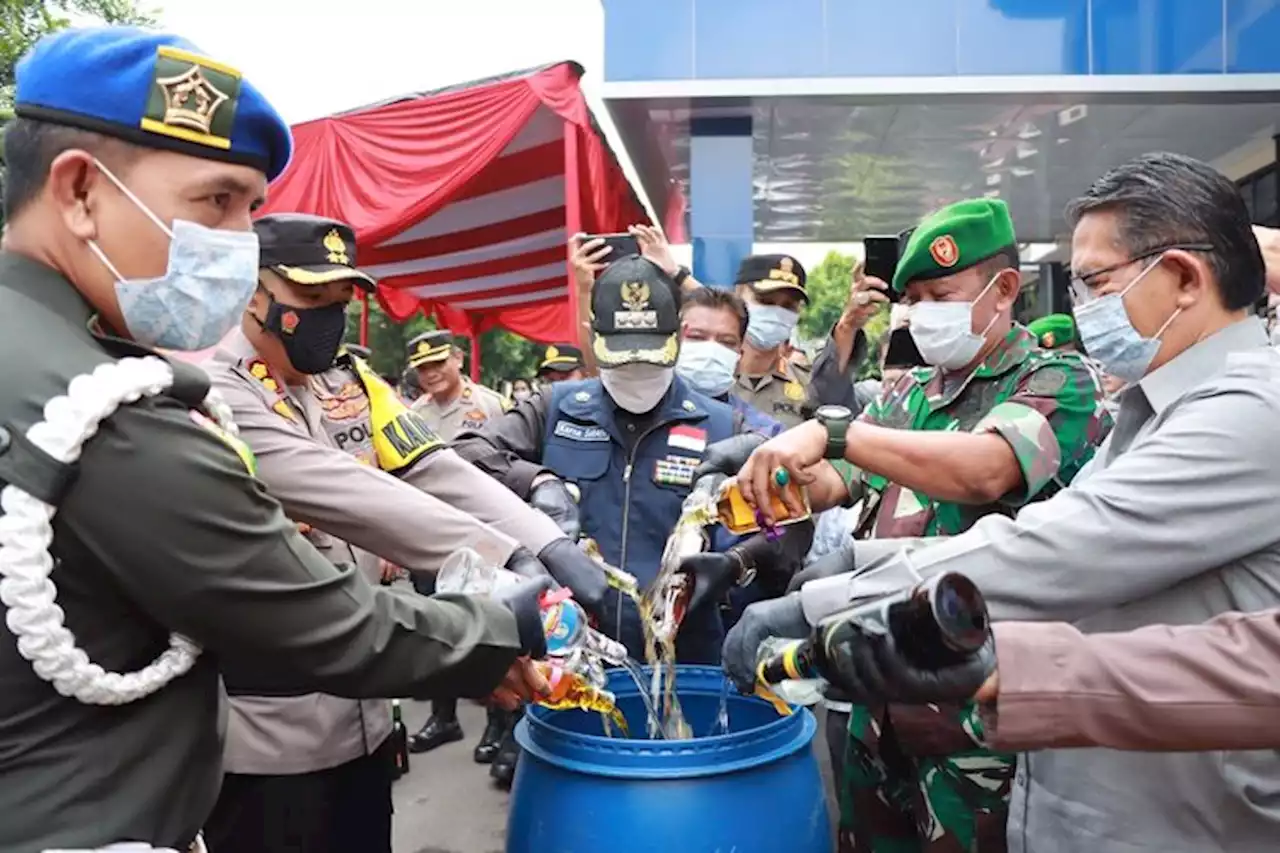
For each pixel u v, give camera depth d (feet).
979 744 5.06
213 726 3.51
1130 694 2.96
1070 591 3.59
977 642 2.73
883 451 5.04
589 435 7.29
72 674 2.98
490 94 15.30
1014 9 16.96
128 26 3.41
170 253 3.38
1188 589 3.83
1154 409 4.18
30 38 20.88
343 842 6.20
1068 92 17.11
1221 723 2.96
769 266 11.71
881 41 17.04
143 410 3.05
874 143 21.17
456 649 3.59
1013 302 6.16
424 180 15.89
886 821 6.66
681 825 4.46
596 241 10.13
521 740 5.03
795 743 4.90
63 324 3.20
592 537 7.04
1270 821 3.67
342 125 16.31
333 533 5.46
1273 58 16.96
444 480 6.16
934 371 6.69
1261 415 3.47
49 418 2.89
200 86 3.33
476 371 38.63
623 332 6.92
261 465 5.37
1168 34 16.96
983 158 22.62
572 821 4.62
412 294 32.32
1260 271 4.11
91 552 3.00
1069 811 4.15
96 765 3.10
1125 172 4.17
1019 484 5.20
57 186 3.27
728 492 5.40
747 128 18.19
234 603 3.17
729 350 9.43
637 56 17.08
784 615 3.96
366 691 3.47
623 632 6.62
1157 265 4.03
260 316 5.73
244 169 3.50
